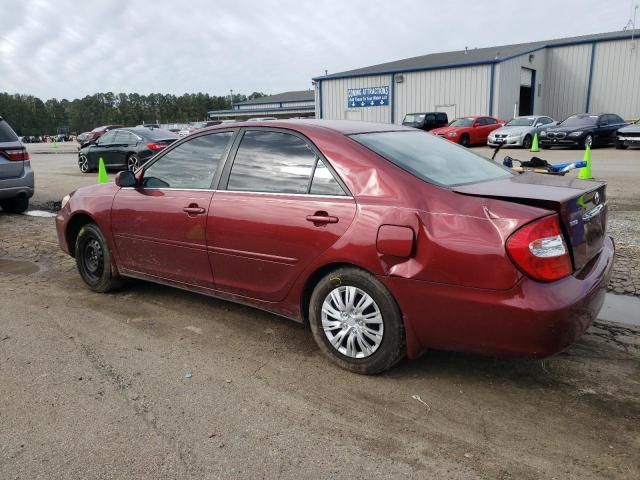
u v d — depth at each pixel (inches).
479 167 148.5
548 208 110.4
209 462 100.6
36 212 389.7
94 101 5132.9
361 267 125.9
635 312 169.2
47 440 107.9
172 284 174.2
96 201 191.6
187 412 117.7
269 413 117.0
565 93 1312.7
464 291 113.0
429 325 119.5
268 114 2255.2
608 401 119.1
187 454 103.0
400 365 137.8
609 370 133.0
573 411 115.5
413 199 120.5
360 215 125.2
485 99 1179.3
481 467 97.9
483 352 116.3
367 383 129.2
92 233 195.0
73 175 638.5
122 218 181.5
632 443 103.8
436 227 116.0
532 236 107.0
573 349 144.3
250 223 144.7
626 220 292.5
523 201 112.8
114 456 102.6
